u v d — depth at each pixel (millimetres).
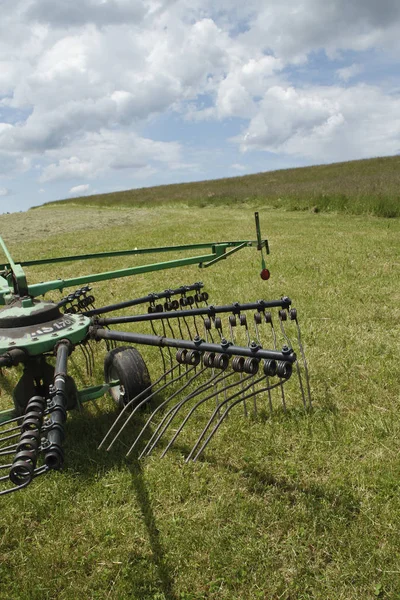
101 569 2682
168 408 4250
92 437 3889
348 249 11328
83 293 4641
